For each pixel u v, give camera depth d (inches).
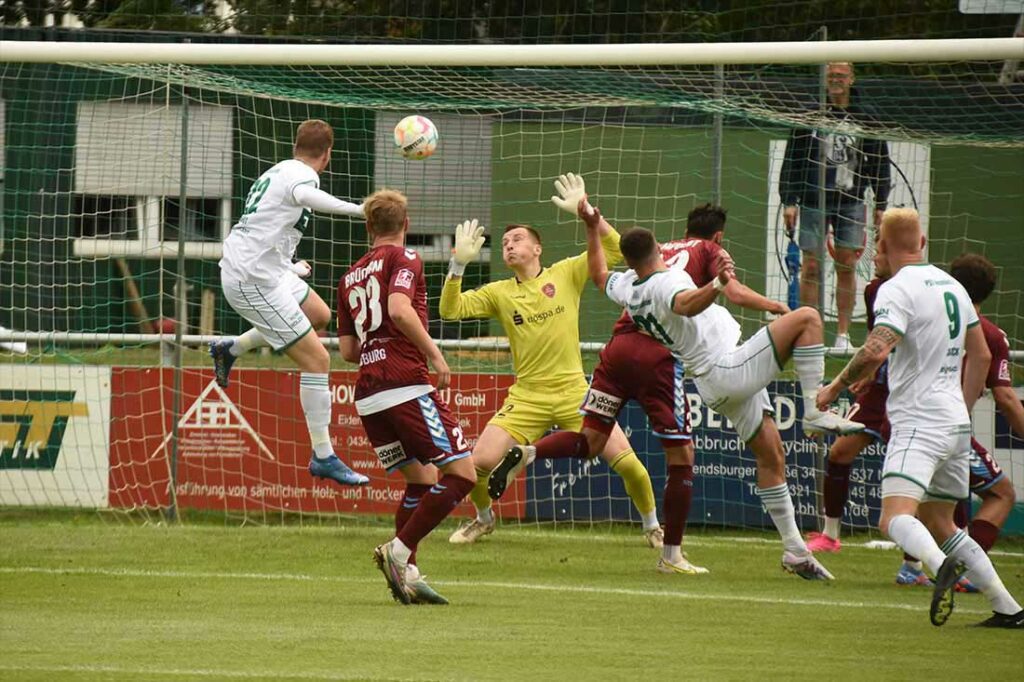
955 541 753.6
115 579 912.9
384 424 852.0
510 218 1521.9
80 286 1518.2
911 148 1378.0
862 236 1369.3
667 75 1419.8
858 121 1327.5
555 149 1515.7
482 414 1279.5
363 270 847.1
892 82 1397.6
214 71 1440.7
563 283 1124.5
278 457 1282.0
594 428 1008.9
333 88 1432.1
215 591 866.1
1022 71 1438.2
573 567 1015.6
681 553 1003.3
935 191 1504.7
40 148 1514.5
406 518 888.9
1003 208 1492.4
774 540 1222.3
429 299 1563.7
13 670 604.7
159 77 1304.1
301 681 585.9
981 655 663.1
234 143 1505.9
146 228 1551.4
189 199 1552.7
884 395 1088.8
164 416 1284.4
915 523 737.6
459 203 1524.4
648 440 1272.1
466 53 1144.2
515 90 1411.2
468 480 822.5
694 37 2001.7
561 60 1132.5
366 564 1004.6
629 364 989.8
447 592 874.1
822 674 612.7
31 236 1576.0
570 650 667.4
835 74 1316.4
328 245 1555.1
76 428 1288.1
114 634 700.7
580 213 1003.3
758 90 1386.6
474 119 1513.3
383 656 645.3
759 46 1098.1
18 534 1150.3
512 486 1285.7
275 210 1064.8
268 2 1931.6
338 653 651.5
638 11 1995.6
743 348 903.7
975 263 927.0
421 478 885.2
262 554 1051.3
